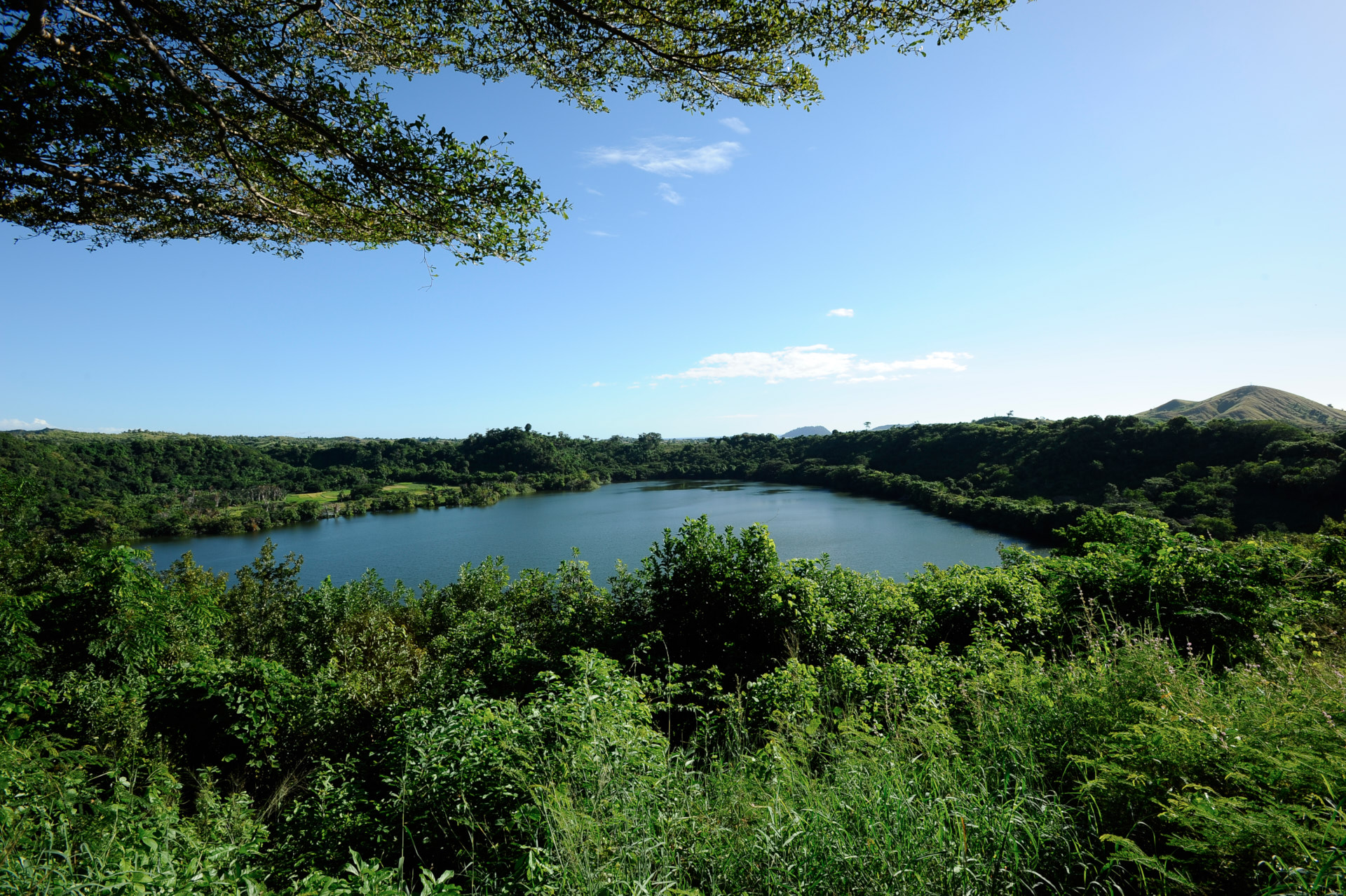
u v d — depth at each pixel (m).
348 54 4.32
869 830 2.13
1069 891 1.96
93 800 2.96
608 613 7.27
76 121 3.48
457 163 4.07
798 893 1.99
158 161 4.09
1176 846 1.83
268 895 2.43
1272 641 4.38
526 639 7.52
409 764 3.26
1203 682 2.99
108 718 5.38
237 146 4.15
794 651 5.30
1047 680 3.35
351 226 4.73
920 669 4.26
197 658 8.35
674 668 4.86
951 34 3.72
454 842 2.95
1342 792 1.85
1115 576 5.69
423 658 8.45
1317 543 6.08
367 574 15.12
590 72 4.35
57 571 10.03
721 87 4.32
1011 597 6.12
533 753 3.00
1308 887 1.56
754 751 3.43
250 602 12.87
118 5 3.32
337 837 3.31
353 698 6.42
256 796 5.29
